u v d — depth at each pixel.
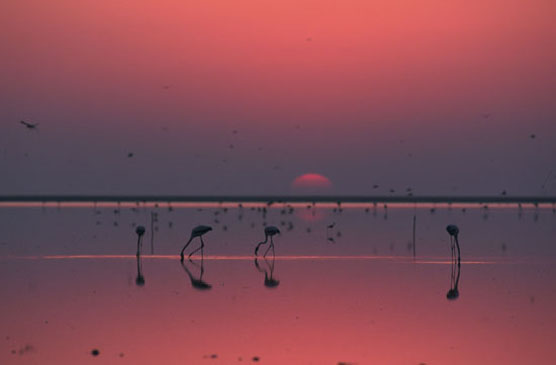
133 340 35.03
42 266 56.84
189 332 36.47
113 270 55.06
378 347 34.00
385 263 59.47
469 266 57.75
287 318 39.34
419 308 41.81
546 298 44.66
